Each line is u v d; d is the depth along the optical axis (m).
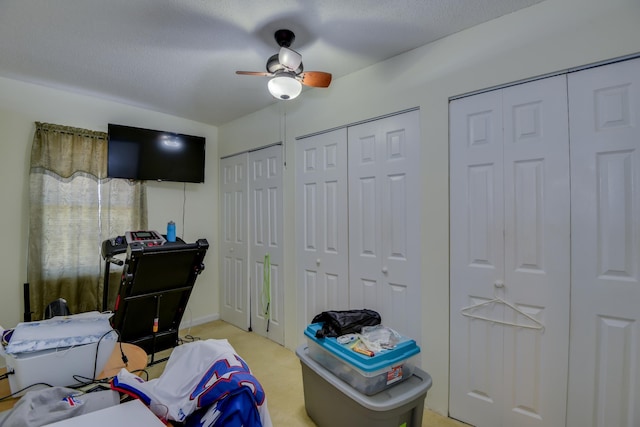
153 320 2.62
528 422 1.70
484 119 1.84
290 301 2.95
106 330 1.28
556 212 1.63
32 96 2.62
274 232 3.12
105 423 0.87
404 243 2.16
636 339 1.44
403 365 1.65
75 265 2.76
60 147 2.70
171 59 2.23
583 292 1.56
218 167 3.86
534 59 1.66
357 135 2.42
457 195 1.93
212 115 3.45
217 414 0.89
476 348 1.86
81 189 2.81
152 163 3.16
